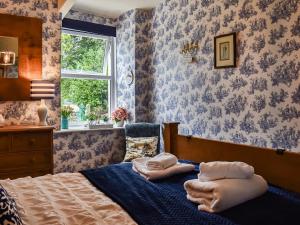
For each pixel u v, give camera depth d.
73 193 1.72
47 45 3.57
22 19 3.38
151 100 4.32
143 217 1.38
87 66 4.45
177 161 2.26
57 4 3.61
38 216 1.39
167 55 3.97
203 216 1.40
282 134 2.61
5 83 3.30
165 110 4.04
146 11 4.30
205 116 3.38
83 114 4.39
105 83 4.59
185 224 1.31
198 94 3.47
